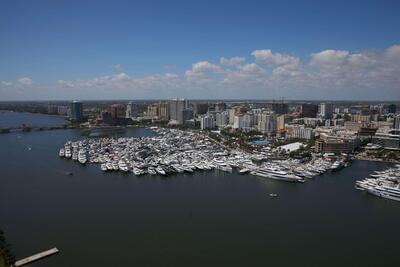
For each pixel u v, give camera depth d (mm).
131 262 182500
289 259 188500
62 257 186625
